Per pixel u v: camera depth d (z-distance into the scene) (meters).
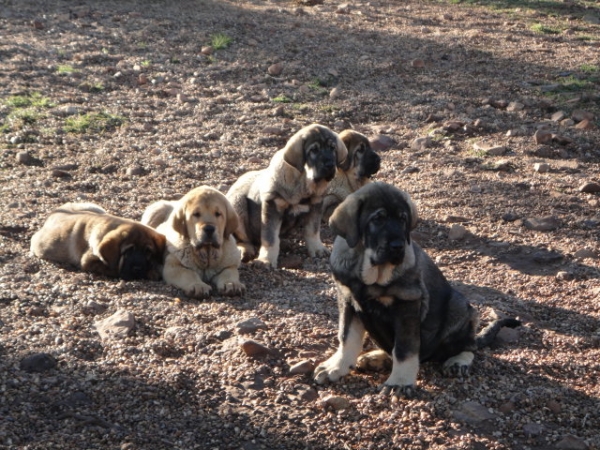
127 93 5.79
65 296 3.81
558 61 6.24
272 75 6.05
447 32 6.98
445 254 4.27
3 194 4.61
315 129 4.23
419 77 6.03
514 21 7.40
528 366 3.57
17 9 7.10
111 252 3.94
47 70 5.99
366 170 4.49
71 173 4.86
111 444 3.21
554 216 4.52
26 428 3.24
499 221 4.52
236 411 3.34
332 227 3.38
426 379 3.50
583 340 3.70
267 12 7.41
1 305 3.74
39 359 3.45
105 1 7.43
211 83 5.94
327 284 4.04
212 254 3.94
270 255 4.20
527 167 5.00
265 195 4.23
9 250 4.11
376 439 3.28
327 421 3.32
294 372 3.48
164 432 3.27
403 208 3.37
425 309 3.43
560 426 3.35
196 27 6.83
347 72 6.09
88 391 3.37
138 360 3.51
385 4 7.92
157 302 3.80
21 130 5.26
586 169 4.99
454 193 4.75
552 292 4.00
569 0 8.14
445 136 5.35
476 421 3.33
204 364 3.50
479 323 3.77
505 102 5.66
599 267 4.16
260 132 5.38
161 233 4.07
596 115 5.48
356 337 3.47
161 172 4.90
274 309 3.80
